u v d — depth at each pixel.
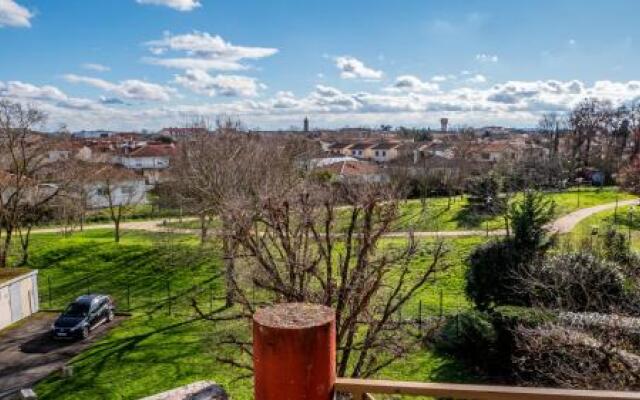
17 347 26.27
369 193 11.81
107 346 25.75
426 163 58.69
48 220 55.28
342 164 55.78
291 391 2.92
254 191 21.14
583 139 71.44
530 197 21.61
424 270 28.69
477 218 42.47
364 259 11.02
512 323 16.22
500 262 20.09
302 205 11.97
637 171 48.56
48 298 34.88
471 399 2.97
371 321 11.18
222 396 4.60
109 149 85.81
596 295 16.80
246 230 11.62
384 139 128.75
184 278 35.97
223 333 18.84
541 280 18.17
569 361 13.06
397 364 18.09
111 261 40.09
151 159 84.50
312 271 11.00
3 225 45.47
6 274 31.39
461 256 31.70
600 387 11.55
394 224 15.55
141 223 53.72
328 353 3.02
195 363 22.25
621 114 69.56
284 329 2.91
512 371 16.28
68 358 24.64
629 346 13.62
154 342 25.67
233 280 11.85
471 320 17.92
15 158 37.72
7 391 21.31
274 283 11.22
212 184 26.03
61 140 42.78
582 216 42.88
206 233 31.39
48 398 20.59
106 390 20.83
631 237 34.75
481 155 75.69
